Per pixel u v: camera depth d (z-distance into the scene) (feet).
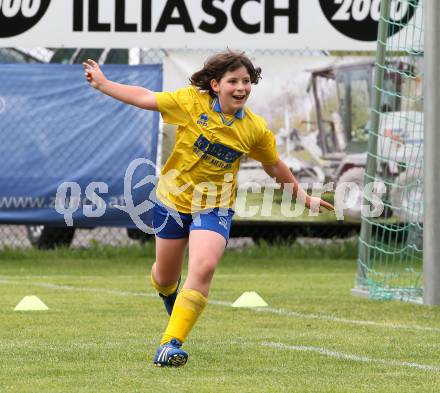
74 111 142.10
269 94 144.36
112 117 142.31
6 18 145.59
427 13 94.68
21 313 88.28
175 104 60.75
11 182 141.49
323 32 148.15
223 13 146.72
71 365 59.77
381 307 93.97
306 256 156.35
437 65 93.91
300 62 144.56
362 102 144.66
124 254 154.81
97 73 61.21
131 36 146.20
